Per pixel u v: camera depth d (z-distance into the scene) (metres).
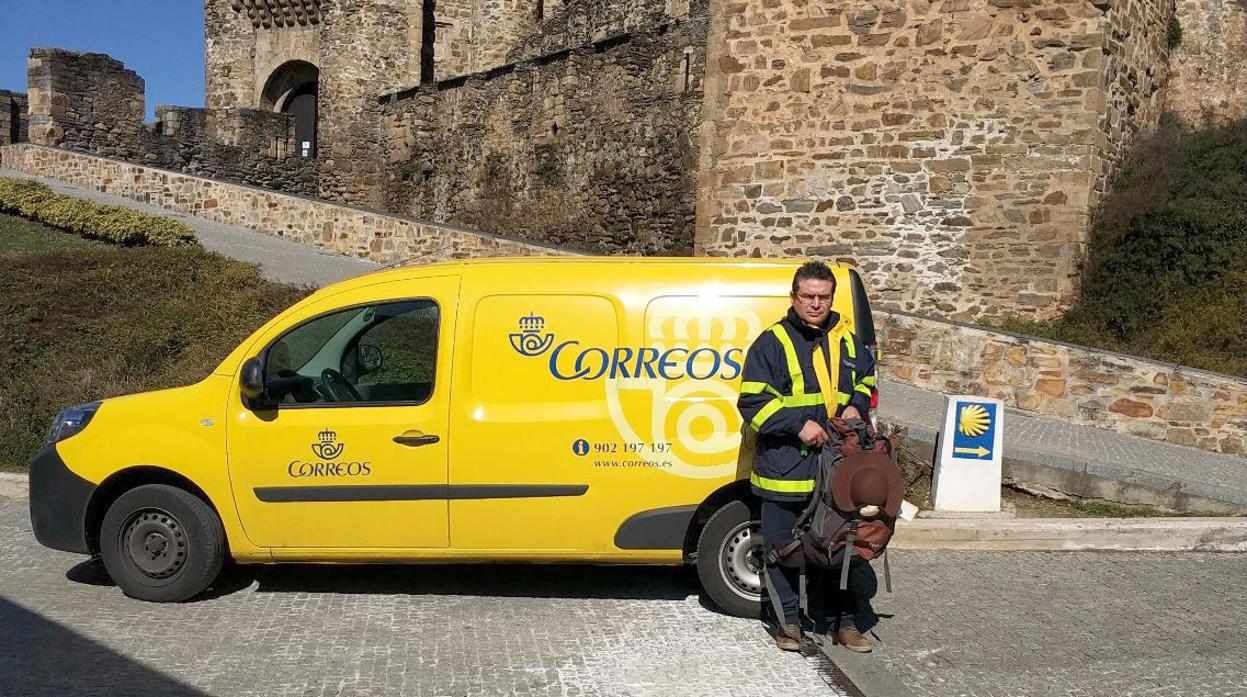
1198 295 12.96
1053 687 4.96
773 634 5.61
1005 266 13.93
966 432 7.90
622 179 22.56
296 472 5.89
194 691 4.74
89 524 6.14
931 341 12.52
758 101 15.40
